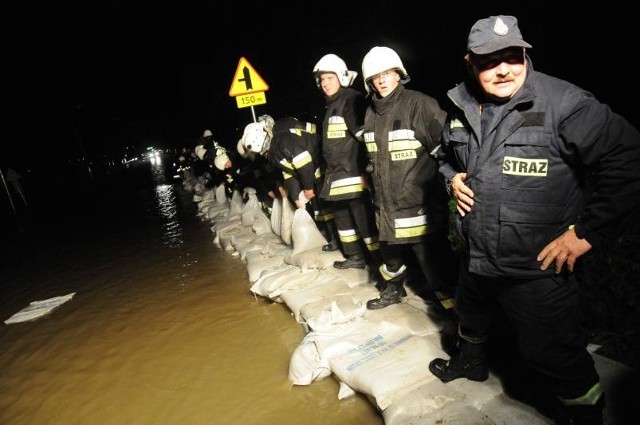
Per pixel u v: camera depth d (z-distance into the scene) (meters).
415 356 2.29
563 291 1.47
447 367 2.09
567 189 1.39
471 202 1.54
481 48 1.33
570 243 1.36
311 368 2.55
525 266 1.46
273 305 3.89
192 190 13.34
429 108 2.29
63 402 3.00
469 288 1.79
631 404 1.69
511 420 1.78
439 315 2.68
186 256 6.21
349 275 3.60
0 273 7.21
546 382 1.65
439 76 6.09
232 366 3.02
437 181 2.41
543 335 1.52
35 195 25.22
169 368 3.17
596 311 2.28
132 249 7.36
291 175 4.14
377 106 2.42
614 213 1.29
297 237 4.26
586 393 1.56
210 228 7.70
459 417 1.87
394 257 2.82
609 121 1.25
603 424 1.63
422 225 2.49
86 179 33.66
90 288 5.53
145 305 4.56
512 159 1.41
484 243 1.53
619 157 1.25
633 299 2.24
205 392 2.77
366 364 2.31
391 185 2.47
